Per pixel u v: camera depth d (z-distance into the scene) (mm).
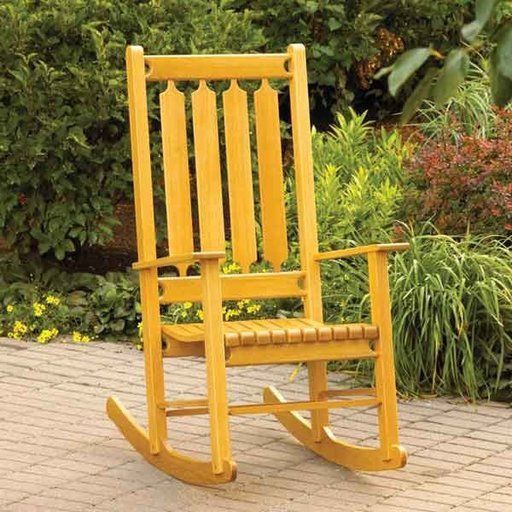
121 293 8742
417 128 11336
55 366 7934
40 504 5332
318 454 6117
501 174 7973
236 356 5324
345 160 9773
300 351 5449
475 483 5703
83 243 8961
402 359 7277
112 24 8898
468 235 7707
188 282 5980
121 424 6254
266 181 6277
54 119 8555
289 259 8734
